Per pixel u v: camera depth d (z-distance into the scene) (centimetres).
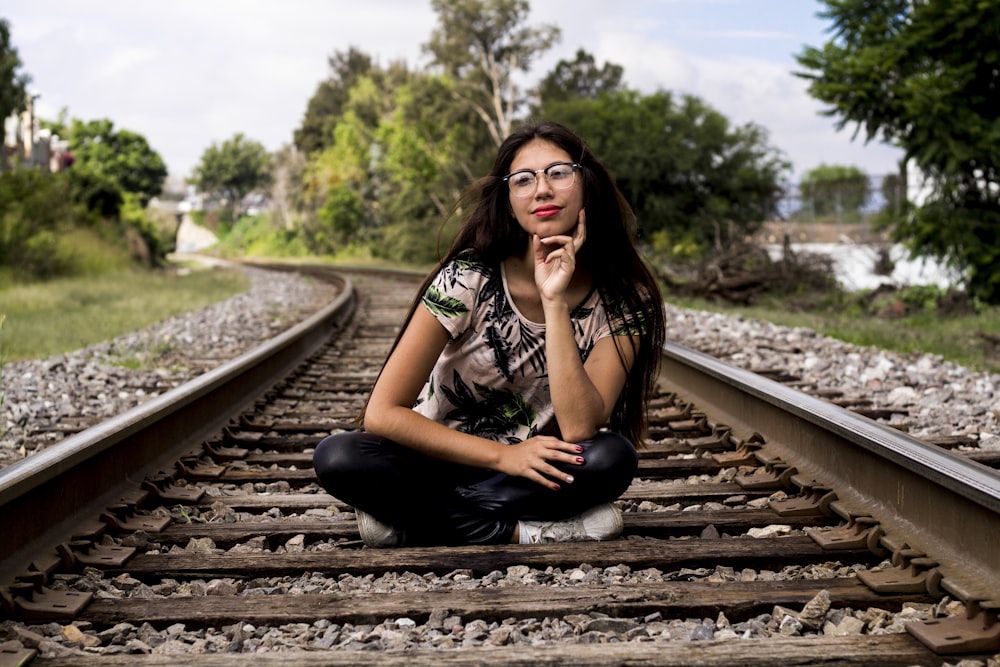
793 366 705
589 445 285
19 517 264
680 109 3431
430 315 279
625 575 264
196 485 383
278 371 708
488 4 4709
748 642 205
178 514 338
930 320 1152
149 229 4241
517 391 295
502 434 301
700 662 196
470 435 282
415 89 4725
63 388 657
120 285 2022
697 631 217
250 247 8938
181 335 1052
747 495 353
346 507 350
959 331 966
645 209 3297
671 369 634
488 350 287
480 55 4919
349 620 231
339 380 701
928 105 1229
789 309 1368
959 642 199
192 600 242
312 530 313
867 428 309
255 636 226
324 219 6078
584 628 223
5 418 542
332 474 287
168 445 412
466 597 240
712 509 340
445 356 292
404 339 281
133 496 336
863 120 1309
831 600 234
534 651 202
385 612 231
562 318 273
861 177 2512
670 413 522
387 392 277
